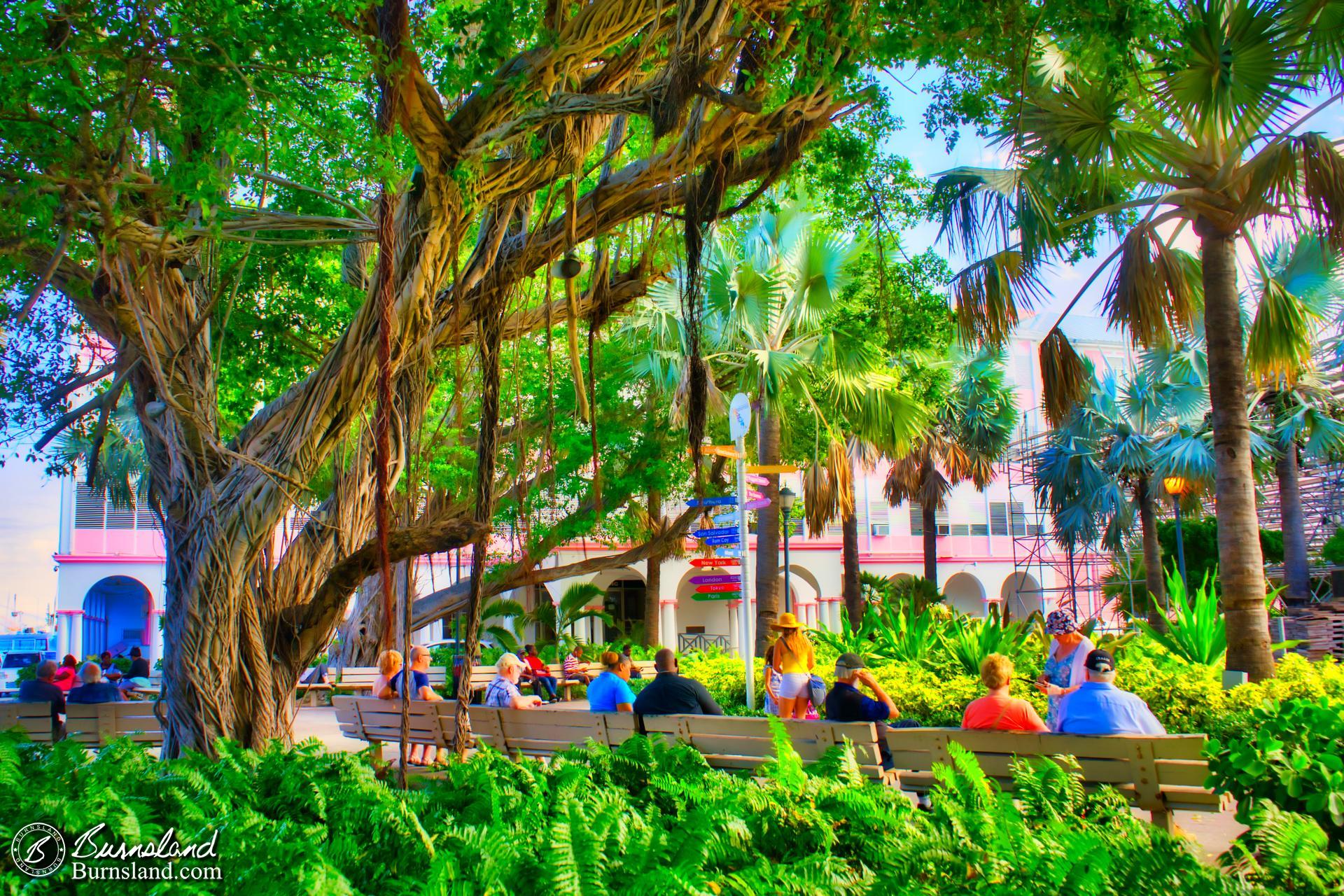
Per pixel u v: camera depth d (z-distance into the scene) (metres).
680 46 5.49
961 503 36.81
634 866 3.05
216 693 7.12
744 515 10.37
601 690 7.67
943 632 13.43
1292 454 25.33
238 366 10.07
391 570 6.64
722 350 15.95
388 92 5.57
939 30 6.24
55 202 6.01
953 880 3.07
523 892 2.85
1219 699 8.80
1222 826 5.92
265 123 6.11
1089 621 11.91
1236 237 10.09
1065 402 11.15
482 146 6.05
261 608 7.63
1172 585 12.23
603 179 6.80
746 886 2.86
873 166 9.04
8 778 3.94
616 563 19.33
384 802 3.64
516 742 7.27
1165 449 26.55
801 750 5.72
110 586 33.34
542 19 6.15
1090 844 2.98
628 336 18.41
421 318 6.75
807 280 14.93
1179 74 8.96
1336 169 8.80
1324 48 8.59
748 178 6.72
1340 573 28.05
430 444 8.56
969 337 11.09
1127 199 10.70
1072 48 8.63
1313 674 9.74
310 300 10.25
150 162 6.67
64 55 5.34
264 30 5.62
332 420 7.23
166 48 5.68
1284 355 10.56
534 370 14.68
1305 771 3.84
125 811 3.29
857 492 35.62
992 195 10.69
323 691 17.52
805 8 6.03
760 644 14.73
